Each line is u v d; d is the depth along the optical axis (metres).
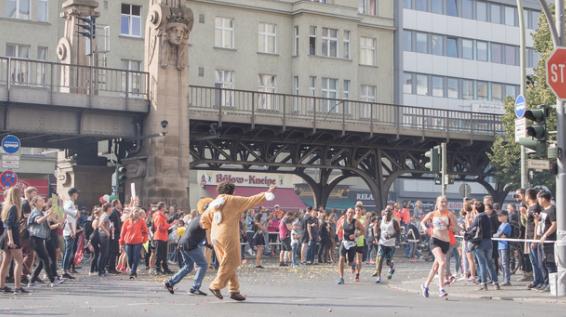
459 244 24.09
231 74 61.72
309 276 25.89
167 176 36.84
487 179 76.56
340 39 65.88
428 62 72.88
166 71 37.19
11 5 54.62
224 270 15.71
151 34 37.66
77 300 16.30
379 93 69.19
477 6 77.31
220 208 15.56
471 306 15.86
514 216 22.69
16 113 33.66
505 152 46.41
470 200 22.41
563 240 17.95
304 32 63.78
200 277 16.98
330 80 65.44
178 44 37.34
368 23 68.81
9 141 29.47
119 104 36.31
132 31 57.94
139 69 57.84
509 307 15.74
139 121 37.44
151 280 22.64
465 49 76.06
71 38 39.47
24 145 39.03
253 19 62.66
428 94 72.81
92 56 36.47
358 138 45.28
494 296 18.02
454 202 73.81
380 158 46.75
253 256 38.88
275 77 63.44
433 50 73.50
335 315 13.62
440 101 73.62
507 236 20.61
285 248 32.28
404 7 71.62
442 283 17.88
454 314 14.09
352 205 67.12
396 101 70.31
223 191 15.72
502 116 47.69
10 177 29.14
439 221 17.92
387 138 45.44
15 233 17.30
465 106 75.50
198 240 16.78
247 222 38.38
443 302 16.77
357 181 67.62
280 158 63.03
